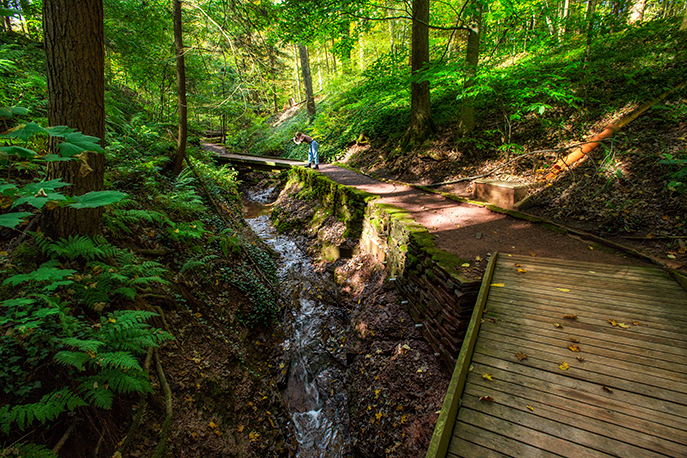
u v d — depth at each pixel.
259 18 6.93
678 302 3.01
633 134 5.63
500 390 2.30
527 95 6.52
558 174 6.06
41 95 5.08
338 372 4.94
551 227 5.05
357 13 8.80
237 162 13.23
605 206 4.98
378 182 9.13
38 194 1.67
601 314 2.95
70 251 3.01
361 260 6.98
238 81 7.07
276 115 24.06
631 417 2.03
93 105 3.21
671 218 4.26
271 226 10.31
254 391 4.04
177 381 3.19
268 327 5.39
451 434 2.04
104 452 2.36
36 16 5.87
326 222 8.80
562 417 2.07
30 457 1.90
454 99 9.95
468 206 6.52
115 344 2.64
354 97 14.08
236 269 5.68
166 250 4.58
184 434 2.89
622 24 8.52
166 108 9.01
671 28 7.72
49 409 2.05
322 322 5.85
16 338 2.33
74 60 3.03
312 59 27.27
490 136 8.02
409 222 5.57
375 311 5.41
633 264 3.83
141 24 7.47
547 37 9.72
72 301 2.83
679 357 2.41
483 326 2.97
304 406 4.47
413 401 3.74
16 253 2.88
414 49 8.71
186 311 4.00
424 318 4.45
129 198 4.74
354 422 4.08
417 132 9.43
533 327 2.88
